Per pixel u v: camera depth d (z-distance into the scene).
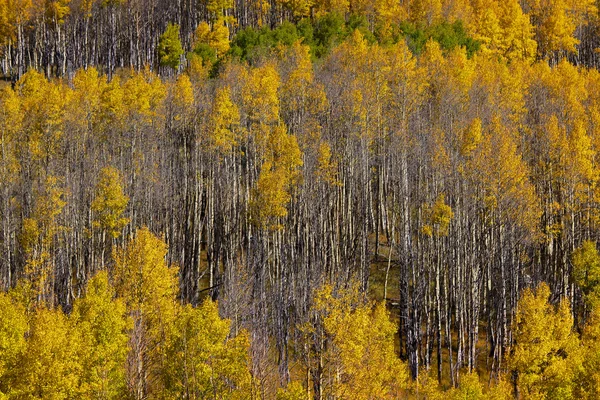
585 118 68.75
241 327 43.69
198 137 70.12
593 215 59.53
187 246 67.12
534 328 44.69
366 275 59.88
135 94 70.94
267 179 57.03
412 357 50.94
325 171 60.88
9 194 62.97
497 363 52.94
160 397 34.00
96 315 38.06
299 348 40.25
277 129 62.16
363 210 67.00
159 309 41.31
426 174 60.44
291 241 60.47
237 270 54.00
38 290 55.69
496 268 56.97
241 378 33.84
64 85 87.62
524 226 53.88
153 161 66.00
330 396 34.44
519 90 76.19
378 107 71.50
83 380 35.75
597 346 44.69
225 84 77.50
